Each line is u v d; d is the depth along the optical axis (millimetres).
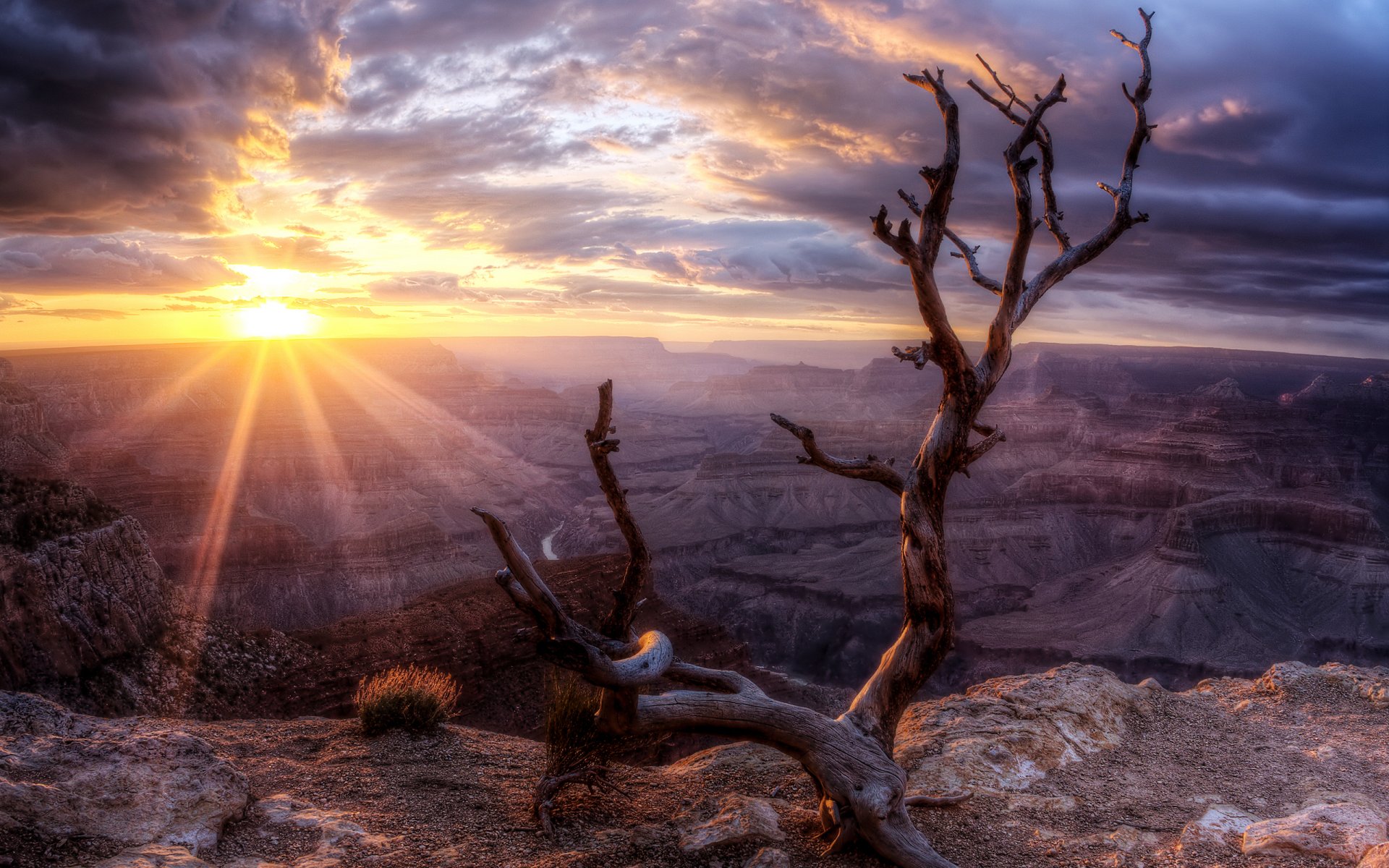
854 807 8242
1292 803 10086
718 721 8469
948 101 8391
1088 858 8445
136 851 7148
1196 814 9711
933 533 9008
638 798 9891
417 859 7855
